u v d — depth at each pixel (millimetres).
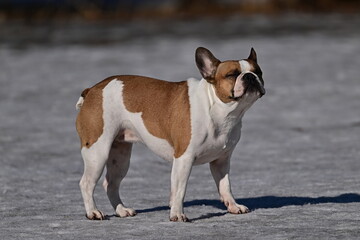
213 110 8664
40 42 41344
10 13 63500
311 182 11852
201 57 8727
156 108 9000
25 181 12453
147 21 57906
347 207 9383
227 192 9305
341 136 17031
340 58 32219
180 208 8812
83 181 9266
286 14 62281
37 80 27344
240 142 16688
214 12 65750
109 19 60719
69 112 20953
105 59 33094
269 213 9148
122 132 9375
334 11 64812
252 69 8656
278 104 21891
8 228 8641
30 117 20172
